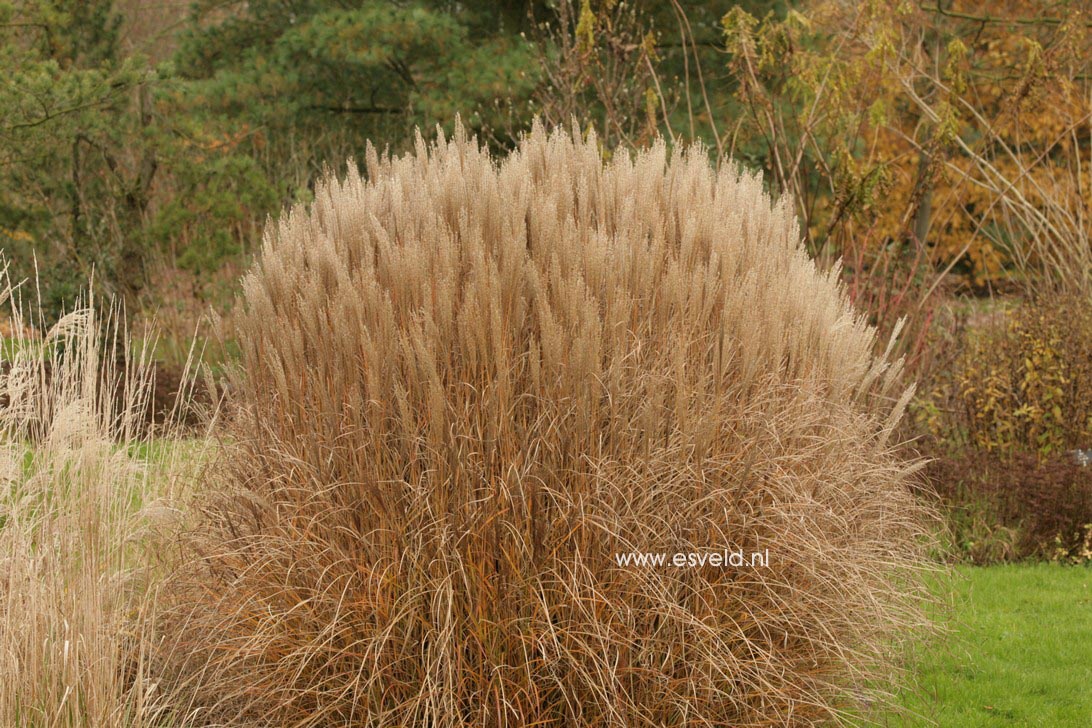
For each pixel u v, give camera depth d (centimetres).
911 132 1750
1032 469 870
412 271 402
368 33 1509
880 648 441
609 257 418
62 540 417
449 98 1458
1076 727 525
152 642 421
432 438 379
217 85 1573
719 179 504
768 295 433
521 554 379
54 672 372
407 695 386
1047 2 1617
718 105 1525
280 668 388
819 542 407
